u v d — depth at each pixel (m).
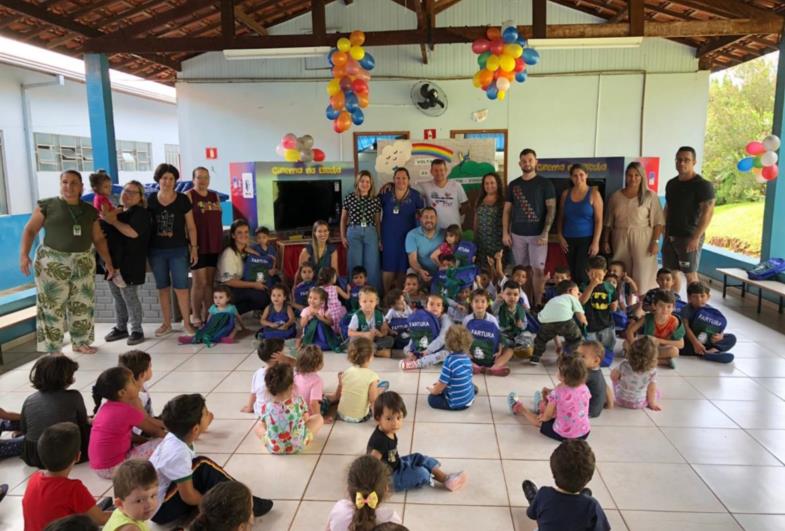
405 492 2.51
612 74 8.98
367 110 9.30
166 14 6.41
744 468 2.70
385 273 5.51
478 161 5.93
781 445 2.92
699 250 4.99
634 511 2.36
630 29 5.71
